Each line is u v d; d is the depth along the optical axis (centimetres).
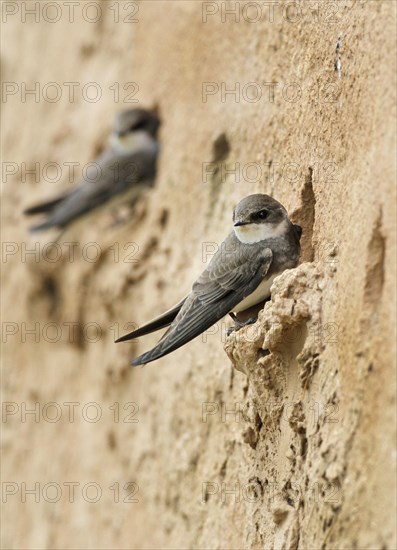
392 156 741
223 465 1120
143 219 1634
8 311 2092
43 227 1798
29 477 1933
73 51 2167
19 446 1994
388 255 731
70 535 1750
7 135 2391
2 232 2192
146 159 1648
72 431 1814
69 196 1789
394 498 680
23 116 2345
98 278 1744
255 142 1168
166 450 1328
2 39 2514
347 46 887
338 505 752
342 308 797
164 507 1329
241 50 1284
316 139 961
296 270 877
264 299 993
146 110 1664
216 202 1330
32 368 1997
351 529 729
